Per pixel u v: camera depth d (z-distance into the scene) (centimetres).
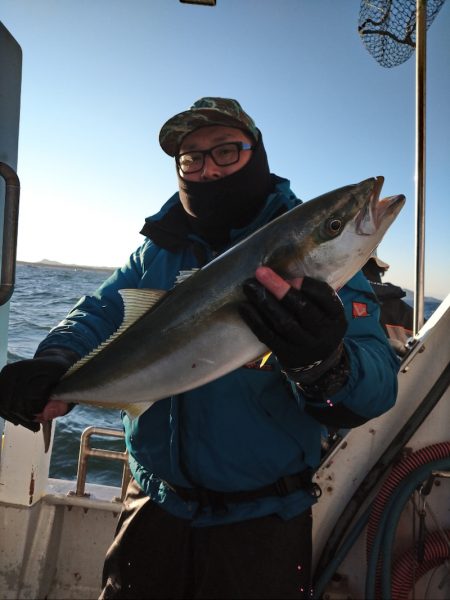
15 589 244
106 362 166
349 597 221
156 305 166
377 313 172
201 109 180
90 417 697
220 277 152
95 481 507
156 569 180
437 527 222
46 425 173
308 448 175
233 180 183
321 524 225
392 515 208
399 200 147
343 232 143
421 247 237
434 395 224
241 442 168
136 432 187
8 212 177
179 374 157
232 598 164
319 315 123
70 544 264
